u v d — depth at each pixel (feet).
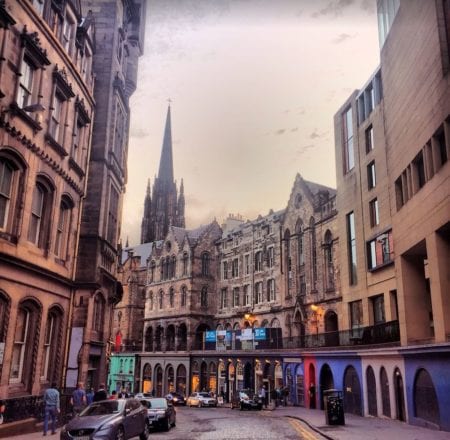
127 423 51.47
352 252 121.49
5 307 57.06
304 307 152.35
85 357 79.10
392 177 86.79
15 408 57.21
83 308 80.64
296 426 75.72
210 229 223.10
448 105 61.41
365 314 109.40
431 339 72.08
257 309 182.70
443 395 61.67
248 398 129.80
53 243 70.85
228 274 209.46
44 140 66.95
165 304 226.79
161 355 218.38
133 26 118.32
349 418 85.25
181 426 79.82
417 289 81.05
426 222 69.26
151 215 377.91
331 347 113.91
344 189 125.90
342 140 129.39
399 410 78.95
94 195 90.22
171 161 389.80
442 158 65.87
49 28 67.92
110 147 97.35
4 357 56.29
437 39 64.44
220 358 185.06
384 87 91.66
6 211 58.70
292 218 164.86
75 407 63.62
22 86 62.13
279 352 148.05
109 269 99.04
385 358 84.17
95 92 96.27
